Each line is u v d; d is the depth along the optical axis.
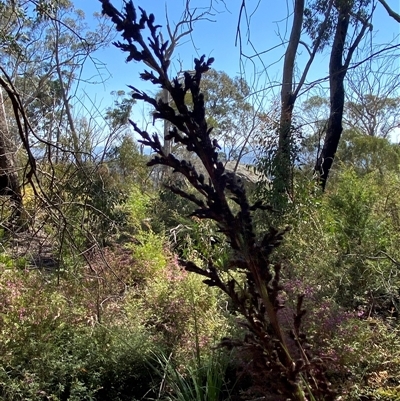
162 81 0.86
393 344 2.91
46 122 4.66
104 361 3.19
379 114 17.02
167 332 3.67
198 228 5.89
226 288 0.96
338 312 3.08
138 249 5.62
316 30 8.55
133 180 8.52
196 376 3.05
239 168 8.43
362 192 4.75
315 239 4.73
